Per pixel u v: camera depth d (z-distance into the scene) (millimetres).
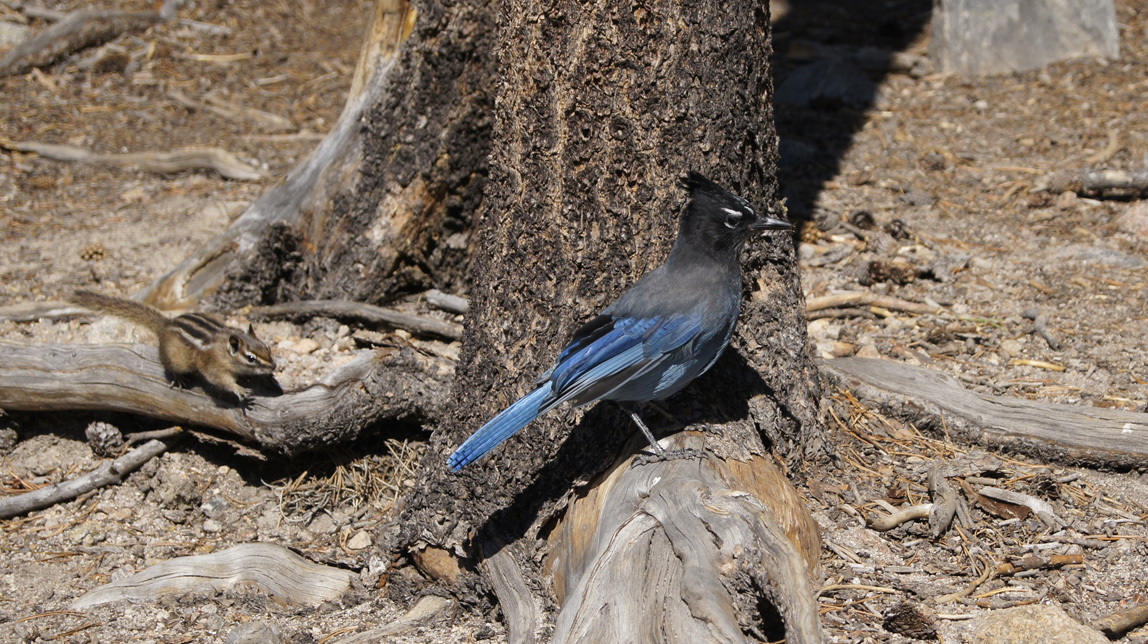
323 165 8906
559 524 5543
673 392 5332
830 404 6977
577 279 5477
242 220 9086
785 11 17094
